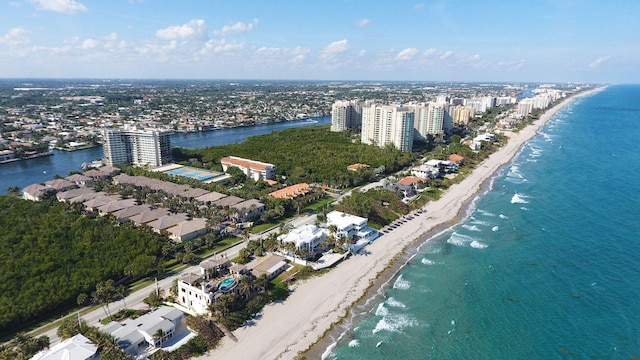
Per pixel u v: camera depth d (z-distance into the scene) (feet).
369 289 388.57
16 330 309.42
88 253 400.26
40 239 415.03
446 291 385.50
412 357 297.74
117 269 379.76
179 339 302.04
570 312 346.13
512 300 367.25
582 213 577.02
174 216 517.96
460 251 469.16
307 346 305.94
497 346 307.99
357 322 338.13
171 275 399.85
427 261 445.78
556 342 310.04
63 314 332.39
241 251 424.05
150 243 429.79
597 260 435.53
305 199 611.88
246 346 301.84
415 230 532.32
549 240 489.67
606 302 358.64
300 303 359.87
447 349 305.94
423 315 348.59
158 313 315.17
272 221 541.75
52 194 614.34
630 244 471.62
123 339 280.51
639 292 371.76
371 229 513.86
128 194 622.95
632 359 289.12
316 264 424.46
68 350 252.21
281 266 405.59
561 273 410.72
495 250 468.75
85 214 541.34
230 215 536.01
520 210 597.52
